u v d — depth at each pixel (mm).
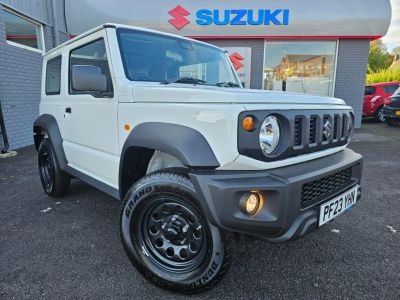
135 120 2270
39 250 2604
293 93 2264
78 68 2359
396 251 2578
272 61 9844
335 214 2107
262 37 9477
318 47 9742
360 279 2195
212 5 9258
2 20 6656
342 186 2240
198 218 1910
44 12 8375
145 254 2143
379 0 9008
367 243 2717
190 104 1925
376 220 3195
